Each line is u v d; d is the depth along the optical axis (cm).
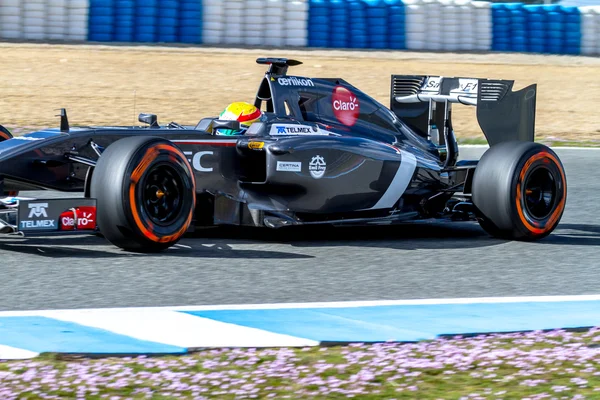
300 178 2409
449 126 2752
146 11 7900
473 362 1415
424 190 2659
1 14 7656
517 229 2492
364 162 2517
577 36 8862
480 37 8612
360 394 1273
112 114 5531
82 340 1484
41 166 2236
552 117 6247
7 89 6059
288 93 2533
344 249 2366
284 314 1672
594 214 3092
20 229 2025
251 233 2569
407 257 2275
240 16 8088
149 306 1714
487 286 1962
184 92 6322
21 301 1736
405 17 8350
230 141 2400
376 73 7206
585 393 1290
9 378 1295
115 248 2261
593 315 1719
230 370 1353
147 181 2128
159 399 1236
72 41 7794
